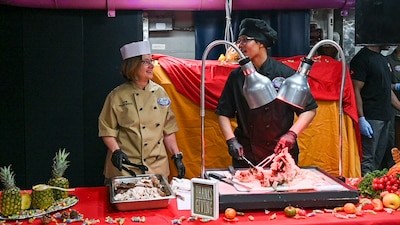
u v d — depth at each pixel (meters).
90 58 4.25
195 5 4.19
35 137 4.19
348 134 3.96
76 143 4.27
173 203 2.51
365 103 4.52
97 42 4.25
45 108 4.20
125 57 3.26
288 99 2.34
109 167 3.31
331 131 3.95
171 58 4.00
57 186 2.51
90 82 4.27
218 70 3.85
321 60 4.05
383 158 5.00
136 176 2.75
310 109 2.97
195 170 3.92
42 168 4.21
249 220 2.23
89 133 4.30
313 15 4.61
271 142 3.06
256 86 2.37
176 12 4.46
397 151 2.67
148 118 3.28
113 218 2.29
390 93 4.57
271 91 2.38
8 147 4.13
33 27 4.11
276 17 4.46
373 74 4.45
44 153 4.21
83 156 4.29
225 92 3.12
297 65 3.91
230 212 2.24
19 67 4.11
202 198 2.25
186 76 3.83
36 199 2.37
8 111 4.11
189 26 4.50
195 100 3.86
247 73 2.42
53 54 4.18
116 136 3.29
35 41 4.13
